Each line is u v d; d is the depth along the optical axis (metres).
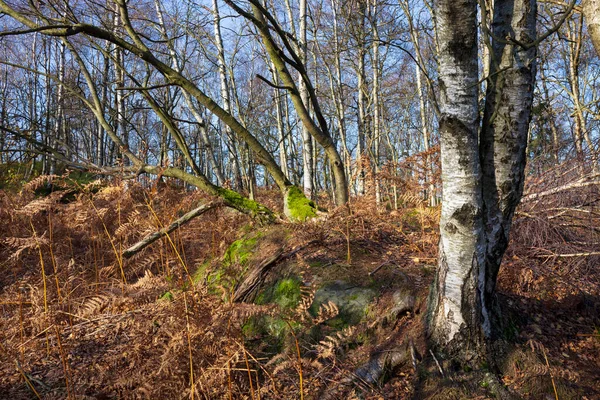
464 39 2.40
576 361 2.75
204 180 5.03
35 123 7.15
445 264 2.70
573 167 4.88
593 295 3.60
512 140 2.57
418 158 4.77
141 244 4.08
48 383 2.61
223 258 4.27
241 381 2.57
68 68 15.53
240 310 2.35
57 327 2.60
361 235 4.31
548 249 4.32
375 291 3.35
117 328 2.63
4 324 2.91
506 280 3.65
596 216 4.62
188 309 2.40
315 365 2.57
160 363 2.37
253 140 5.21
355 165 5.22
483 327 2.69
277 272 3.92
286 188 5.38
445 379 2.58
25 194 4.47
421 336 2.86
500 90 2.57
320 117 5.23
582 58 12.52
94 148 22.36
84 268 4.03
